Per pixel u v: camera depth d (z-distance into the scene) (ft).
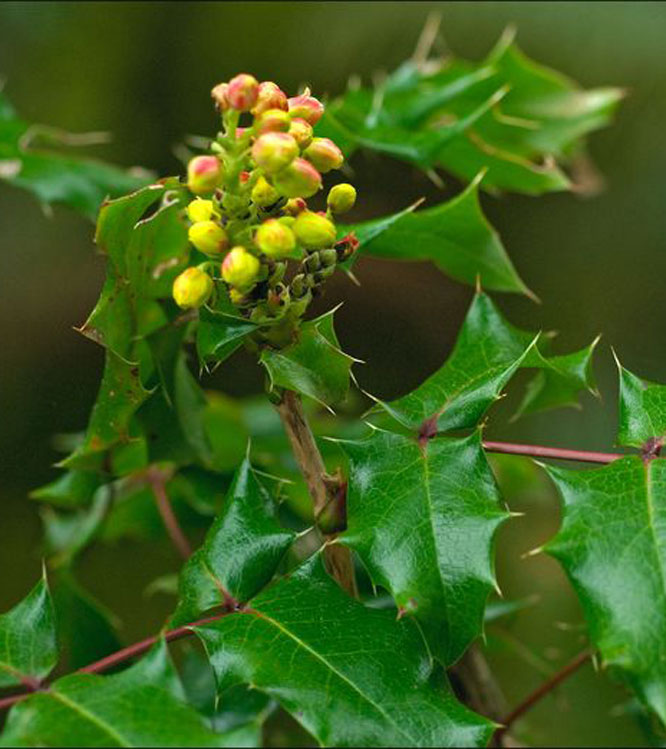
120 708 1.46
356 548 1.52
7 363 4.43
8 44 4.21
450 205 1.71
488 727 1.47
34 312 4.50
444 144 1.83
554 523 3.14
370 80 4.01
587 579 1.48
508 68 2.01
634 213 3.87
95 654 1.83
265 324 1.55
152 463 1.74
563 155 2.19
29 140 1.91
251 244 1.54
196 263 1.67
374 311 4.56
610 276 3.91
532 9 3.69
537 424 3.57
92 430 1.65
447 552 1.50
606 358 3.83
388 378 4.48
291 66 4.11
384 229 1.65
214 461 1.78
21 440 4.31
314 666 1.50
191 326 1.70
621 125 3.75
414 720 1.48
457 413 1.57
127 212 1.57
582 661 1.72
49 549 1.96
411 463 1.54
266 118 1.52
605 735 2.25
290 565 1.72
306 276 1.56
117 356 1.61
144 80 4.34
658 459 1.53
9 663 1.53
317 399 1.55
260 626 1.52
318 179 1.51
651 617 1.46
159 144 4.39
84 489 1.78
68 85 4.30
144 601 3.24
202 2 4.24
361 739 1.47
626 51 3.66
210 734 1.45
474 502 1.52
